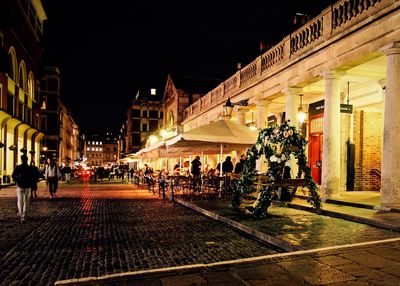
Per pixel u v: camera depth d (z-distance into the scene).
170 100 41.62
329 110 11.53
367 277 4.46
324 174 11.63
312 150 17.47
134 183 30.55
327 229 7.62
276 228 7.78
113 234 7.96
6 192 19.00
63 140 71.75
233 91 19.77
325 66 11.74
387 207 9.16
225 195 14.19
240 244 6.98
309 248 5.98
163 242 7.16
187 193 17.19
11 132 27.95
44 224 9.27
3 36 24.25
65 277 5.09
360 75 12.86
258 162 15.10
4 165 25.56
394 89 9.06
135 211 11.79
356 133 15.09
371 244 5.97
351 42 10.54
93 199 15.95
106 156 160.50
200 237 7.62
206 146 14.42
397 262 5.05
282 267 4.86
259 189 10.56
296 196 12.66
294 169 13.45
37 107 37.59
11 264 5.71
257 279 4.41
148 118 75.88
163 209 12.28
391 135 9.09
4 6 22.83
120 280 4.42
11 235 7.87
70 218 10.27
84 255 6.21
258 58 16.83
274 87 15.23
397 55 9.06
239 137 12.52
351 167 14.91
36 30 36.12
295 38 13.70
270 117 22.25
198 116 28.58
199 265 4.90
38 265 5.66
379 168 14.90
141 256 6.13
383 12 9.26
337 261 5.10
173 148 14.98
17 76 28.86
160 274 4.61
